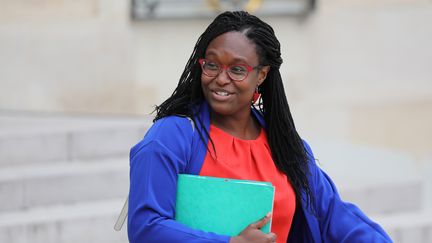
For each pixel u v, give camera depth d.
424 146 18.06
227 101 7.07
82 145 16.19
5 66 17.17
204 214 6.89
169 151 6.93
